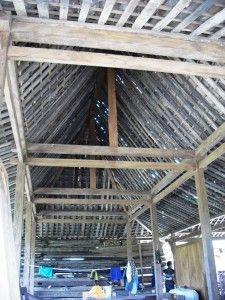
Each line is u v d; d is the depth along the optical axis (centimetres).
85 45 352
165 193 936
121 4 317
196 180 709
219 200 931
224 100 554
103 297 967
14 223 623
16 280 264
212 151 686
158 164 726
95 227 1402
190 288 941
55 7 322
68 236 1447
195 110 630
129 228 1305
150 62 379
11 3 318
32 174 883
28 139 669
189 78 579
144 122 779
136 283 1248
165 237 1464
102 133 1036
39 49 354
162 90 662
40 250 1408
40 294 1279
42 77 515
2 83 319
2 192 266
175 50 360
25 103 528
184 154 709
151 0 302
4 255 244
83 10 320
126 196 1188
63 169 1151
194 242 952
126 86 762
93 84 818
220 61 378
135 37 353
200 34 361
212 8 324
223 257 1559
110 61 371
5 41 328
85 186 1200
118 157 1031
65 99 674
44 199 1021
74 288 1320
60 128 796
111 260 1441
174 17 327
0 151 636
